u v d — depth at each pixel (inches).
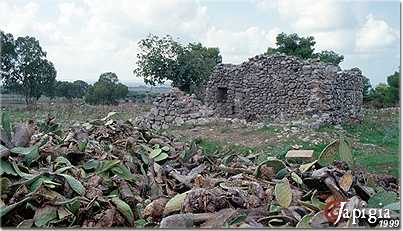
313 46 1151.6
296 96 808.3
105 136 250.4
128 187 176.9
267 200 164.4
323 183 171.2
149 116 769.6
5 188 158.1
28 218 154.0
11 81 908.6
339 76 791.1
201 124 699.4
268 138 553.6
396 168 323.3
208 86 926.4
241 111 885.2
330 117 732.0
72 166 182.5
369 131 660.7
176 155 241.3
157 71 1074.1
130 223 153.6
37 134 225.3
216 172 220.1
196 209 151.0
